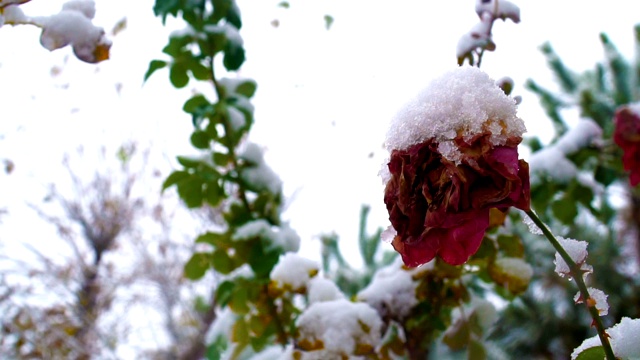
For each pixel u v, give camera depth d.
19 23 0.62
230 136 0.88
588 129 0.97
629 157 0.73
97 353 3.16
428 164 0.45
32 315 2.42
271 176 0.89
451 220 0.44
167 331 3.72
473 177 0.44
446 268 0.74
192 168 0.87
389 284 0.78
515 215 0.91
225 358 0.83
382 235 0.50
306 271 0.78
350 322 0.72
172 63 0.87
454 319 0.81
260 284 0.79
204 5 0.89
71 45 0.63
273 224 0.87
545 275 2.78
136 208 3.86
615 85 2.46
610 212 2.46
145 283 3.70
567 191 0.94
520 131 0.45
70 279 3.37
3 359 2.31
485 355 0.76
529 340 2.90
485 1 0.74
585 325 2.87
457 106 0.45
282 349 0.80
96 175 3.86
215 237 0.84
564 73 2.50
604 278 2.83
